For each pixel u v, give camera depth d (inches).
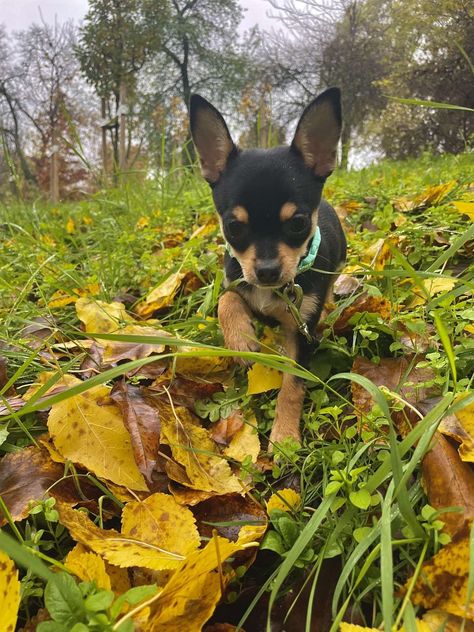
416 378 9.1
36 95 88.7
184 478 8.1
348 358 10.9
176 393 10.2
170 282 14.1
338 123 12.5
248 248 11.5
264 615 6.3
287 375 10.2
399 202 19.5
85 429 8.2
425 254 13.4
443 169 28.5
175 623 5.5
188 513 7.0
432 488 6.6
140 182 29.1
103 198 24.5
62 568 5.7
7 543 4.2
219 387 10.6
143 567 6.4
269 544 6.5
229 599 6.4
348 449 7.7
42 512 7.2
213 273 14.8
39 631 4.8
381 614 5.7
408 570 6.1
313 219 12.1
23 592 6.0
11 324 12.9
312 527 6.0
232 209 11.8
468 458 6.6
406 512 5.8
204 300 13.0
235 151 12.9
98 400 8.8
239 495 7.9
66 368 8.1
